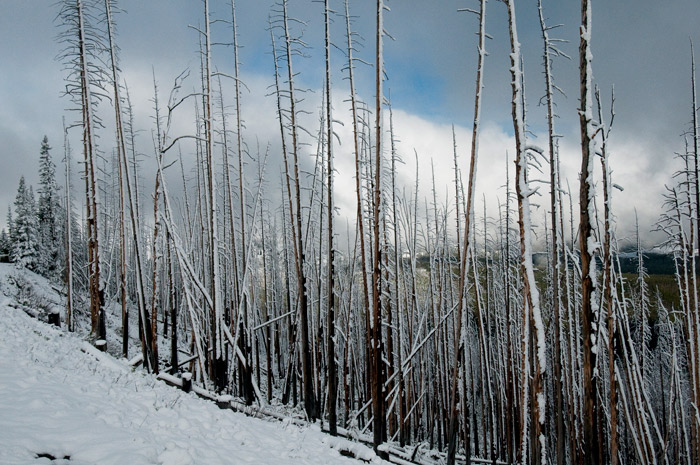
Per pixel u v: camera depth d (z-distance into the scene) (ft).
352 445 37.09
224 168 71.36
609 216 38.27
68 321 66.69
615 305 43.04
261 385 96.53
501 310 101.60
